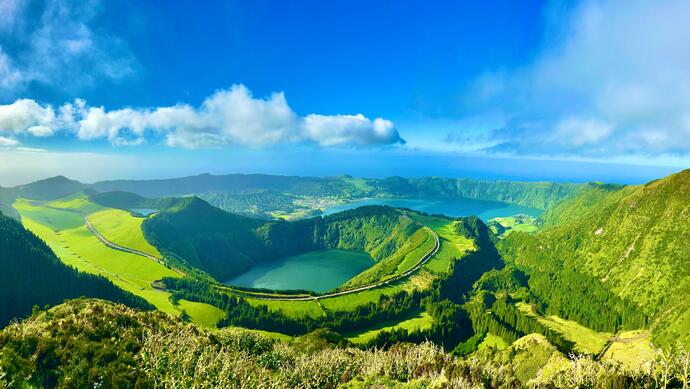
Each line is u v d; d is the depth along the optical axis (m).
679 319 199.12
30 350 57.69
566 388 55.31
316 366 82.38
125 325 76.25
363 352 114.94
